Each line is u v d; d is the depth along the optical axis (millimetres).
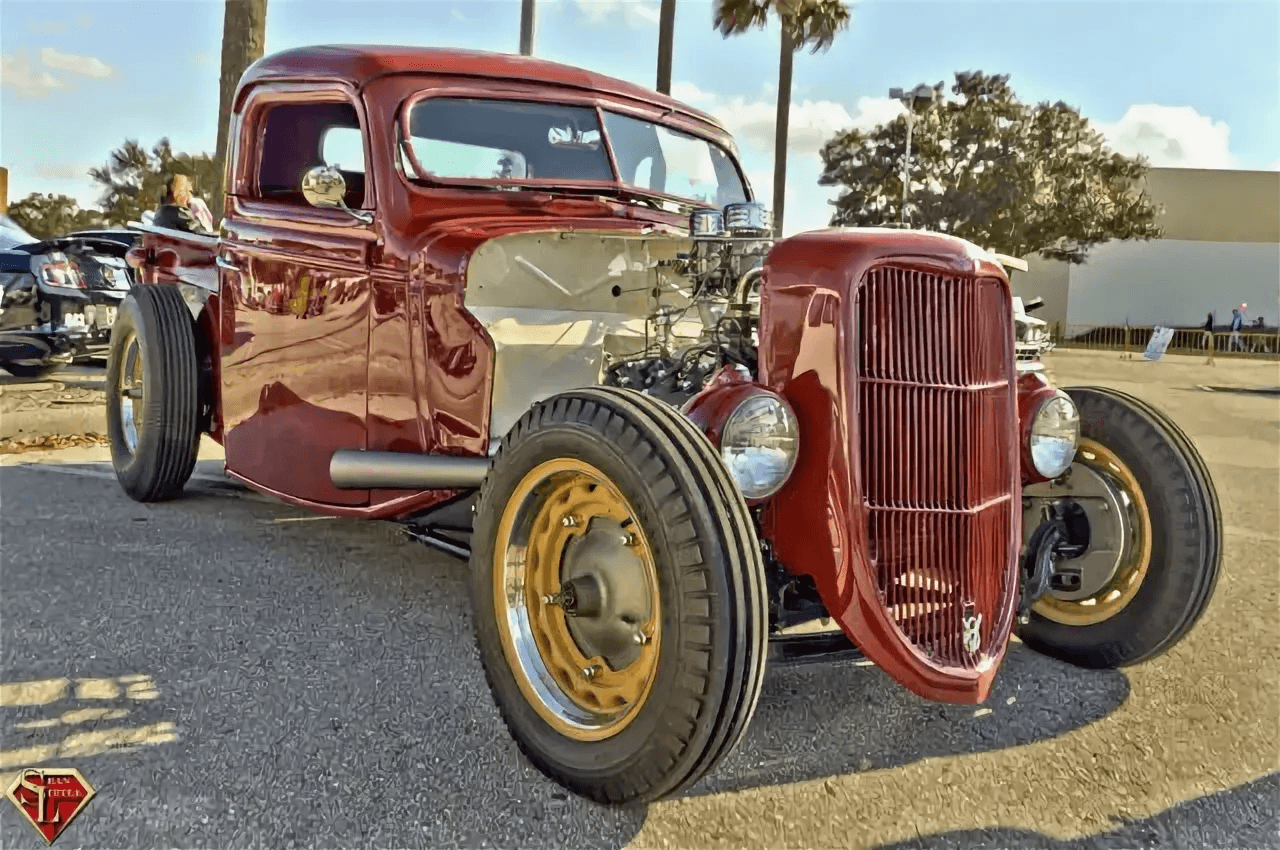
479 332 3176
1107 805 2389
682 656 2092
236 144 4105
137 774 2361
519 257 3375
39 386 9125
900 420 2500
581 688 2430
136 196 32219
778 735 2707
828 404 2424
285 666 3008
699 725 2086
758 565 2145
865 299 2465
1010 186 32812
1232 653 3361
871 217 34000
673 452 2166
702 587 2082
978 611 2621
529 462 2414
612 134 4047
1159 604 2998
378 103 3525
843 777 2488
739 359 2898
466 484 3145
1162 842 2242
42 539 4242
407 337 3363
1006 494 2742
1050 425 2969
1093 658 3156
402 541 4469
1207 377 19375
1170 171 44219
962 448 2594
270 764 2428
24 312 8477
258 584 3777
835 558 2426
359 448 3551
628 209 3943
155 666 2971
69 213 34094
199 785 2324
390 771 2422
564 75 4012
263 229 3941
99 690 2795
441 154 3600
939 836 2238
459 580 3930
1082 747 2672
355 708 2742
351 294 3545
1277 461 7836
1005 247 33438
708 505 2123
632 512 2199
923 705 2918
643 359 3373
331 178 3297
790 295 2508
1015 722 2814
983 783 2475
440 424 3305
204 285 4641
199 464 6125
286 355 3857
